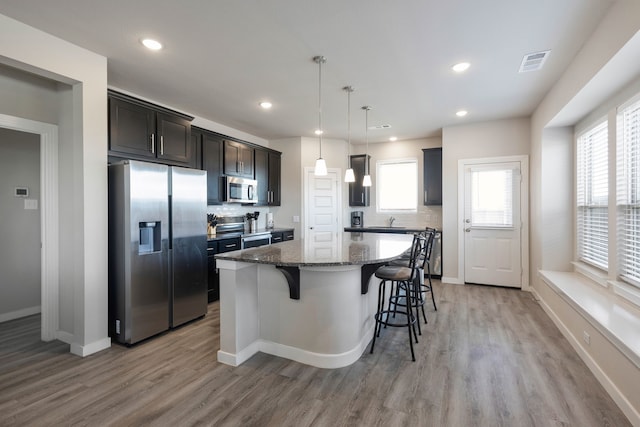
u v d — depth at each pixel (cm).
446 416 193
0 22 222
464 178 512
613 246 279
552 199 394
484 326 337
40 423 187
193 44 263
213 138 455
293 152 601
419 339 305
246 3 210
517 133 477
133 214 288
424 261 355
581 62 270
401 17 226
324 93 374
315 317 256
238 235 469
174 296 328
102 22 231
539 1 209
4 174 363
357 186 630
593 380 230
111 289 297
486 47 269
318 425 185
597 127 323
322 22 233
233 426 185
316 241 362
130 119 315
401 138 611
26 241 379
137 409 200
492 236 499
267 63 297
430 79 334
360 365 256
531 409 199
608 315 237
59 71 253
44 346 291
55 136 299
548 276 364
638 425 179
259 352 279
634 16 188
